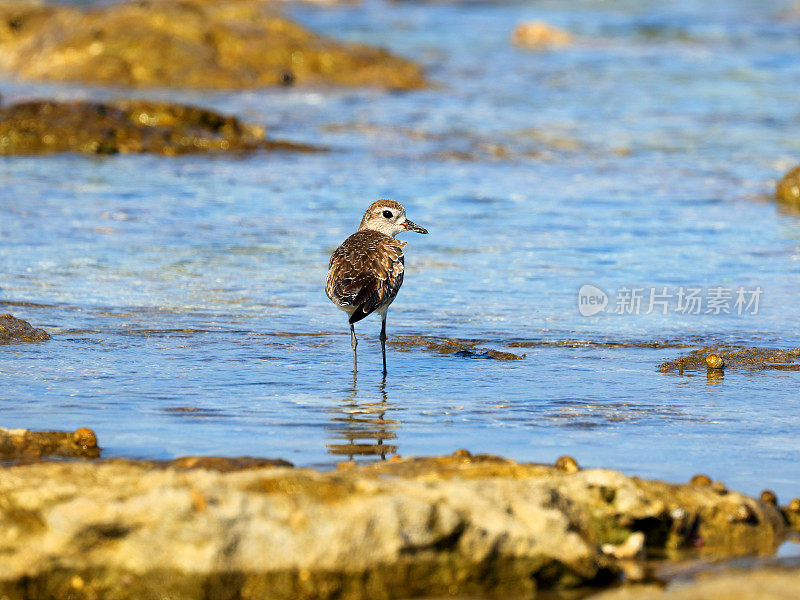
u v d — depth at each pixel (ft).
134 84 127.95
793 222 67.82
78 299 49.62
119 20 133.08
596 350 43.68
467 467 26.86
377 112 110.52
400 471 26.99
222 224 65.62
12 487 23.54
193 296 50.78
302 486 23.49
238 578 22.09
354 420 34.17
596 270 56.34
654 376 39.93
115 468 25.02
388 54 135.74
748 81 130.00
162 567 22.09
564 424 34.01
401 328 46.62
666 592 22.03
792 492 28.27
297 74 131.13
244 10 140.15
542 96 120.78
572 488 25.75
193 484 23.24
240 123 95.30
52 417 33.78
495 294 52.03
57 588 22.33
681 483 27.58
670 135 99.14
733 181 80.74
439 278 54.80
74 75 129.39
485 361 42.01
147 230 63.46
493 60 146.92
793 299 51.24
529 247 61.11
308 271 55.83
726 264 57.62
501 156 89.92
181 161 85.51
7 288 51.01
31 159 84.33
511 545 23.03
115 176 78.95
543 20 190.60
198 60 129.18
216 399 36.27
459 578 22.86
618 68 140.15
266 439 31.99
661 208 71.51
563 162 87.66
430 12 200.64
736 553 25.03
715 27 182.60
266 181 78.74
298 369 40.52
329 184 78.18
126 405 35.27
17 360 40.22
